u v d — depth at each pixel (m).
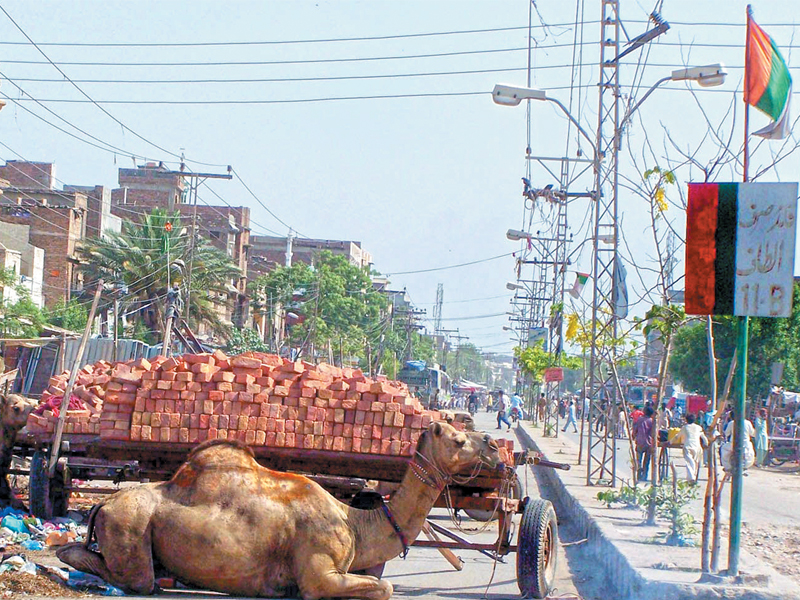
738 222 9.25
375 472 10.69
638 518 14.71
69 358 33.97
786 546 14.66
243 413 10.57
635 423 23.97
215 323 50.78
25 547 10.71
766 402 41.34
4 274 38.00
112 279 48.41
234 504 8.05
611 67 19.66
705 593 9.11
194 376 10.68
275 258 102.19
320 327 67.50
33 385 34.41
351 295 79.62
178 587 8.34
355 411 10.52
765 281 9.17
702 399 37.88
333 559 8.02
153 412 10.63
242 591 8.07
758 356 41.59
